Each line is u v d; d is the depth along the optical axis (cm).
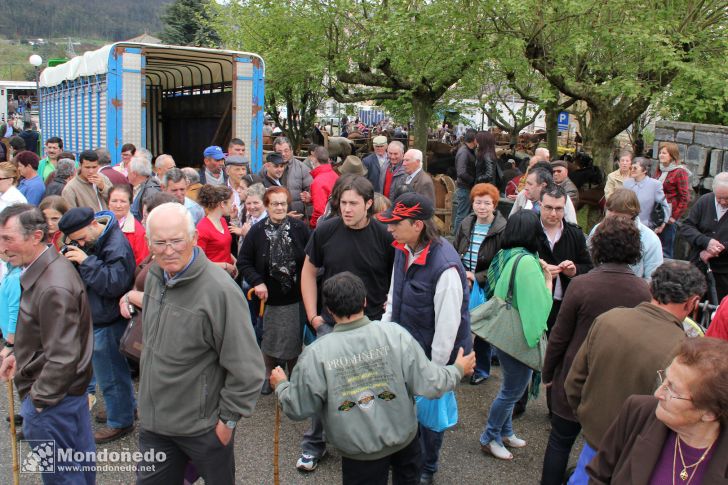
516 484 399
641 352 270
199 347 287
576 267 461
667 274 274
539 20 1029
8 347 402
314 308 417
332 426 283
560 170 698
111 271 408
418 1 1122
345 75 1364
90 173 654
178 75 1323
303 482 396
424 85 1284
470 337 364
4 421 474
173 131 1377
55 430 314
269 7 1350
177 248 277
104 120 899
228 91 1101
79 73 1039
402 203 350
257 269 479
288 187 764
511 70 1185
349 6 1230
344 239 407
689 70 931
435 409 355
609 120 1188
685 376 185
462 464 422
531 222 407
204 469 298
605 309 325
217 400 297
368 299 407
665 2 1059
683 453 196
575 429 347
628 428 215
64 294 307
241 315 292
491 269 429
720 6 1082
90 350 326
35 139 1609
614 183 821
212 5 1734
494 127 2819
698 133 900
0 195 617
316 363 281
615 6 980
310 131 1738
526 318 390
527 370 409
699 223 622
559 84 1145
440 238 358
